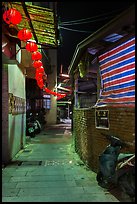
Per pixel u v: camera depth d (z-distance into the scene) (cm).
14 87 1092
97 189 628
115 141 589
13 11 612
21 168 879
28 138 1588
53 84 3409
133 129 570
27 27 849
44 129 2642
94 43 791
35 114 2527
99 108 753
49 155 1148
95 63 973
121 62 686
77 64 1152
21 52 1198
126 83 658
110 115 684
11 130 1021
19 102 1248
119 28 657
